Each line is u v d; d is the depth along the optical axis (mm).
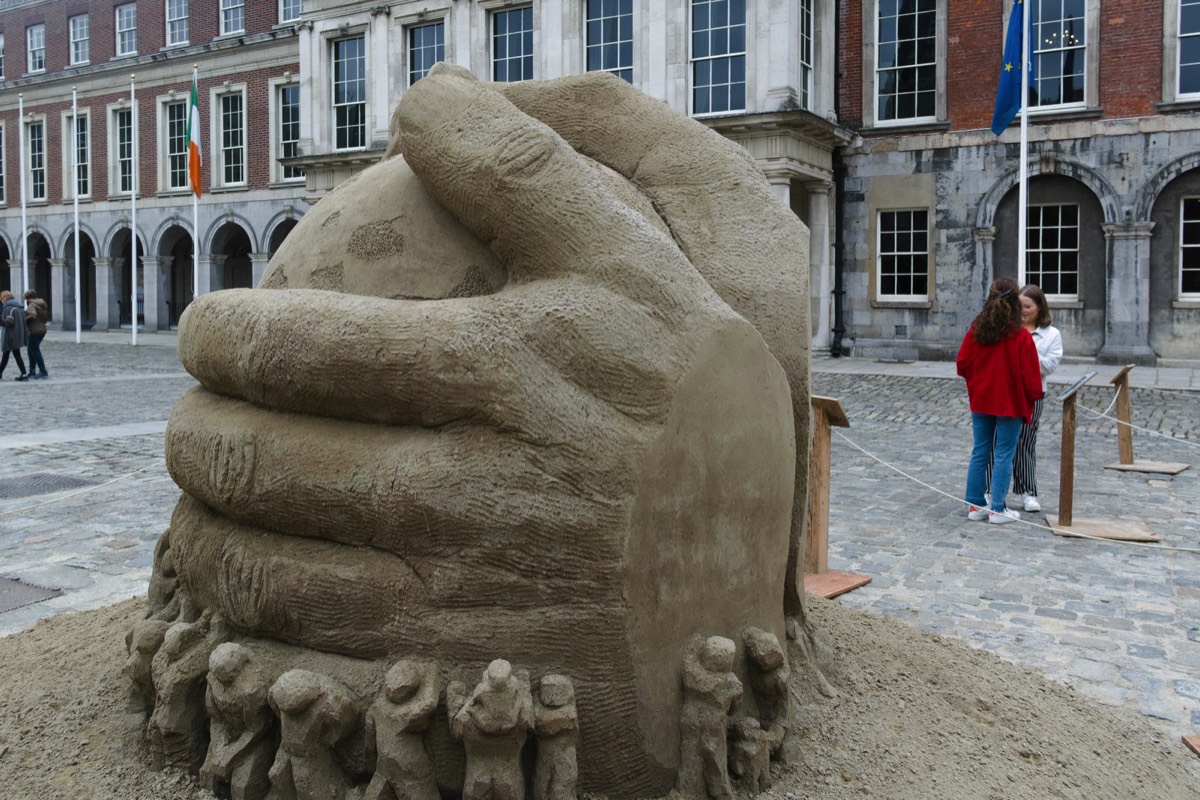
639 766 2486
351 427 2529
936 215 20797
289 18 29688
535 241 2506
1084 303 19594
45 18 35312
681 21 20375
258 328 2582
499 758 2311
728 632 2721
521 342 2361
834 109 21297
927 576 5805
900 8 20812
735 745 2619
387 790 2367
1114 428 11633
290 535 2641
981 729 3150
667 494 2488
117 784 2656
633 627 2439
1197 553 6309
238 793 2502
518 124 2566
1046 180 19906
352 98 25859
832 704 3078
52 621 4301
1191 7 18375
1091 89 19141
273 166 29922
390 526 2420
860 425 12016
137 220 33062
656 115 3221
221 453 2680
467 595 2400
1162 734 3631
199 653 2717
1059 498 7445
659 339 2465
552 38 22016
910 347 21188
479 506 2346
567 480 2363
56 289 35781
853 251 21672
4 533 6605
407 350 2361
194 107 25469
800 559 3221
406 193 2877
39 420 12227
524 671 2404
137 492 7961
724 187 3100
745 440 2688
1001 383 6984
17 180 36500
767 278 3006
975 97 20281
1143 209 18844
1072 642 4691
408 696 2379
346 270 2873
